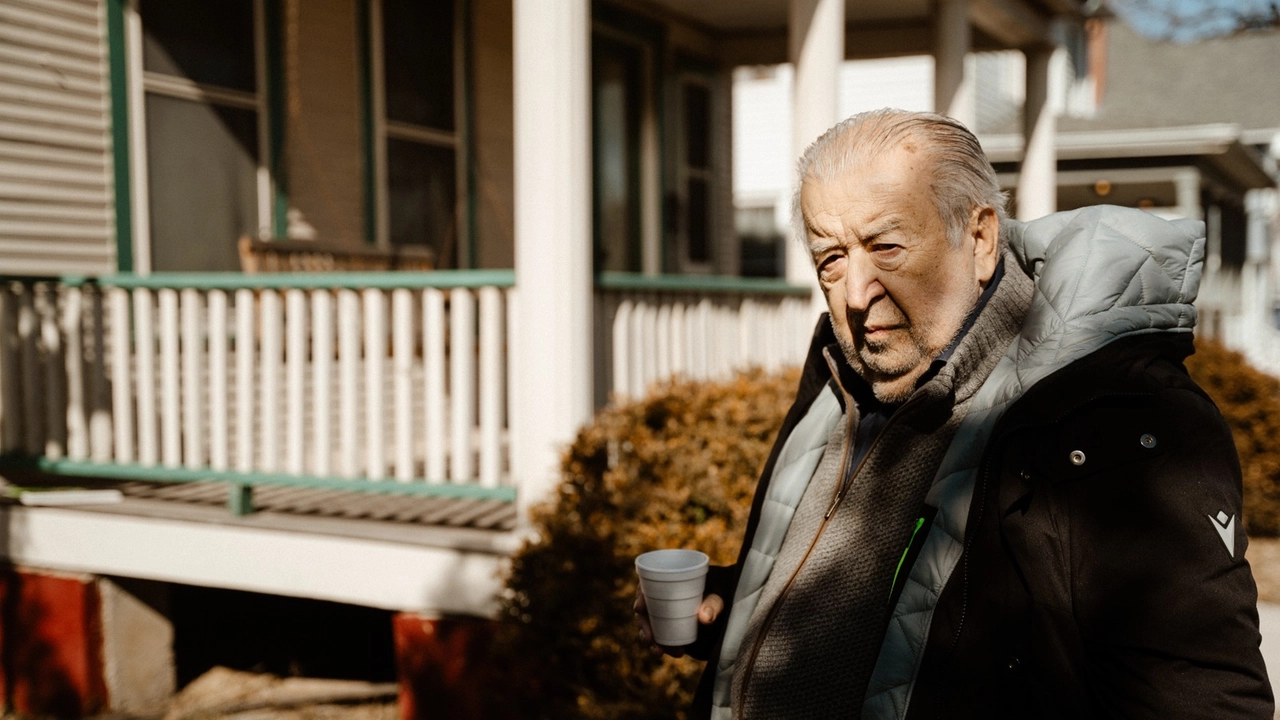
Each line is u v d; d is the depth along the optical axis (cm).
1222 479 116
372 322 456
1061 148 1298
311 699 515
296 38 667
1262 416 703
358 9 707
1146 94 2389
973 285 144
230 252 638
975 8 821
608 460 383
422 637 445
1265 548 667
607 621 340
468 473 448
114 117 578
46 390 542
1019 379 131
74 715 504
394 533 455
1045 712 119
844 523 148
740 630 168
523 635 360
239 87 640
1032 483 120
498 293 443
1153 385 119
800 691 146
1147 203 1670
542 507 382
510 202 844
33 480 570
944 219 140
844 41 995
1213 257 1714
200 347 489
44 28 548
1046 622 118
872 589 143
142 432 497
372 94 718
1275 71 2333
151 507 504
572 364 432
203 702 517
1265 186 1784
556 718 369
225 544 484
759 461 359
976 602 125
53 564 518
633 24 924
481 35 808
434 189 770
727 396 403
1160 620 111
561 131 429
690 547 331
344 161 700
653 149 964
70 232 562
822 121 630
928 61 1739
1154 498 114
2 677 521
